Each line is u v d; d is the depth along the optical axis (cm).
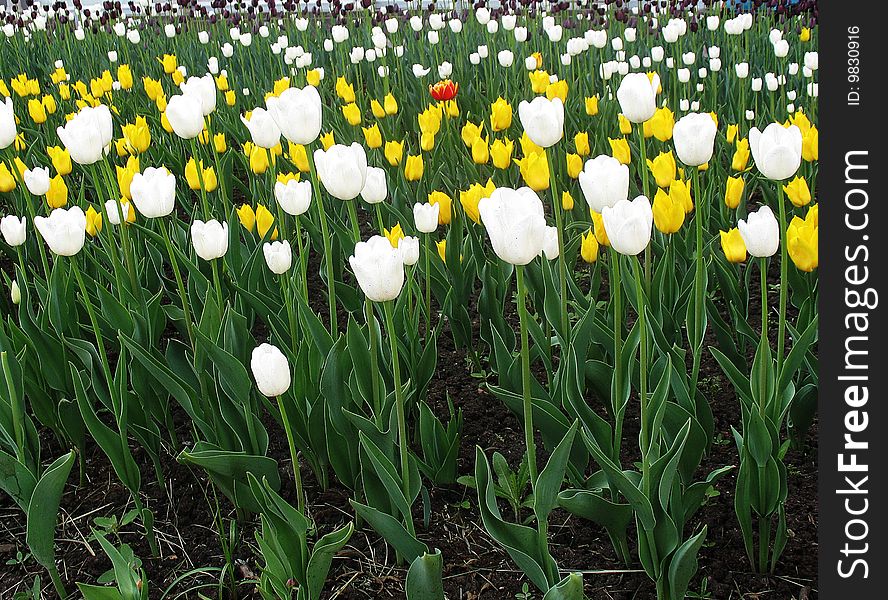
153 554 188
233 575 182
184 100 204
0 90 419
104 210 205
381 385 186
